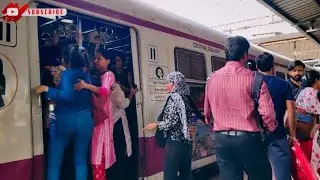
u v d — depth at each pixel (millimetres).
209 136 5594
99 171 3674
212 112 3098
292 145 3434
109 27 4039
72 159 3617
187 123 3875
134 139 4188
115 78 4160
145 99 4293
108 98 3764
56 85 3455
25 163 2906
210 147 5613
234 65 3021
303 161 3357
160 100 4535
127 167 4188
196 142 5250
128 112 4223
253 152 2906
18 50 2912
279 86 3346
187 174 4000
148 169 4281
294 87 4707
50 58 3459
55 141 3314
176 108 3844
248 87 2904
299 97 4438
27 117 2949
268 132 3271
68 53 3568
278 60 9328
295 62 4613
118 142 4137
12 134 2814
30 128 2971
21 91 2912
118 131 4125
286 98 3359
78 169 3475
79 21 3715
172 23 4945
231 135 2928
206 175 6016
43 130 3268
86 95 3539
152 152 4355
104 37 4008
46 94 3205
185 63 5137
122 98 4035
